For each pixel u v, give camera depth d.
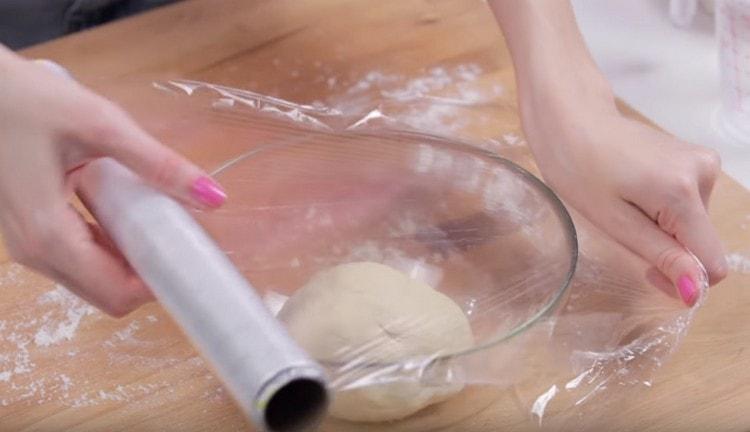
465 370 0.59
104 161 0.60
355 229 0.72
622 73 0.93
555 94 0.72
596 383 0.64
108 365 0.67
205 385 0.66
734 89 0.85
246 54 0.93
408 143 0.75
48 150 0.59
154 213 0.56
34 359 0.68
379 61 0.92
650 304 0.67
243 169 0.74
